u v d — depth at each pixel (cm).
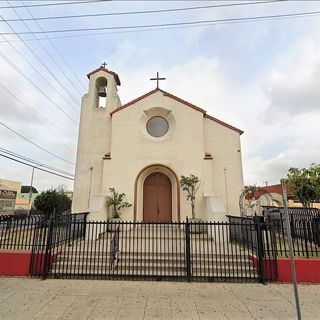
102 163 1534
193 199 1254
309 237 793
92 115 1608
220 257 732
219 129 1525
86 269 709
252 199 1542
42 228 763
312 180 1540
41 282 665
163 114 1525
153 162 1409
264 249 723
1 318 463
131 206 1344
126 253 827
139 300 548
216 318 469
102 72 1692
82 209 1470
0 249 810
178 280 680
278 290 619
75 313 484
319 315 485
